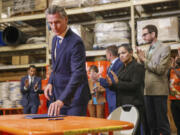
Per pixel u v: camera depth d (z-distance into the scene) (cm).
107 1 567
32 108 552
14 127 114
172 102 391
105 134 203
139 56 358
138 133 285
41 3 633
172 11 607
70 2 586
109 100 425
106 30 555
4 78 685
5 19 656
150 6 600
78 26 571
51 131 100
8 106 602
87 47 598
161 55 343
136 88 296
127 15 646
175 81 384
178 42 506
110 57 428
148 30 361
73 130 105
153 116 349
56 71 233
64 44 225
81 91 226
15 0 655
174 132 482
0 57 725
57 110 176
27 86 559
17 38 634
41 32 726
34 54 688
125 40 545
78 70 211
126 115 214
